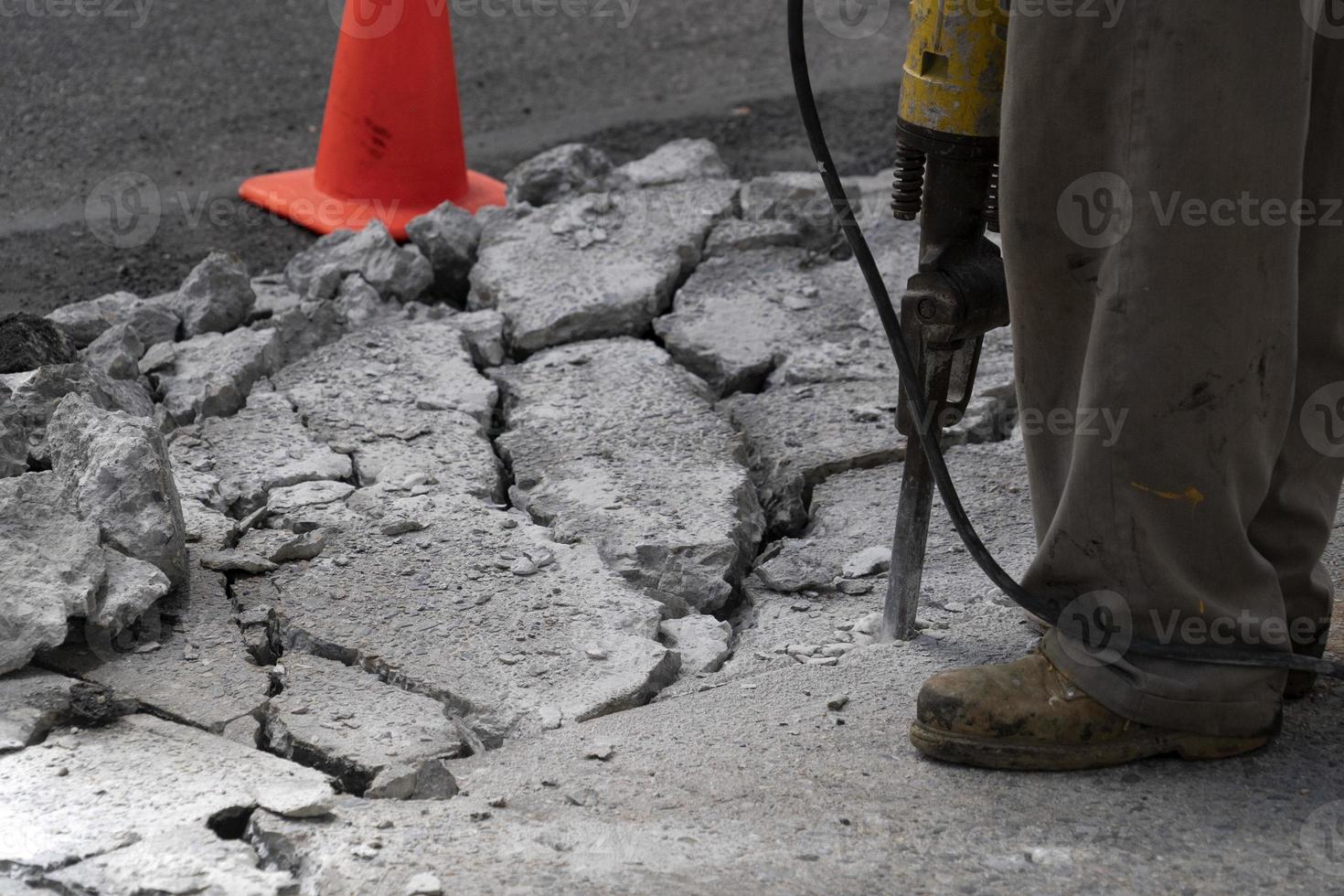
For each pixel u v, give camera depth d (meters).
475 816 3.99
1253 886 3.68
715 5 14.13
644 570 5.60
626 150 10.67
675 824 3.98
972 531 4.44
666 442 6.53
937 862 3.79
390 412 6.74
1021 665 4.34
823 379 7.20
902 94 4.42
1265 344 3.90
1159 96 3.72
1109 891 3.66
